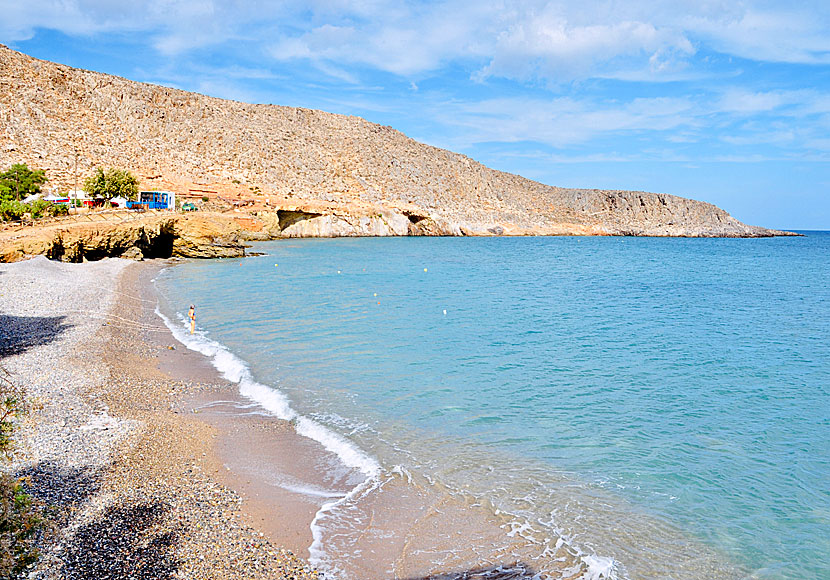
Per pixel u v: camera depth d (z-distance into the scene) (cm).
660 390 1817
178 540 906
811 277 5812
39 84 12081
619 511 1060
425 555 905
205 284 4334
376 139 18188
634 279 5531
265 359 2114
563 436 1421
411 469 1213
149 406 1528
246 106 16862
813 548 956
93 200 7488
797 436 1444
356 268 6016
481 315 3219
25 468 1094
